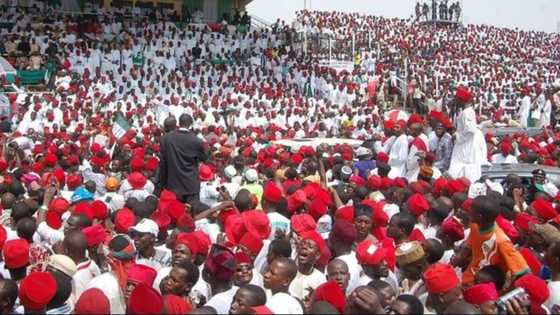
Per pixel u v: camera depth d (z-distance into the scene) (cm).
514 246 700
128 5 4372
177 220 821
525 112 3106
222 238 779
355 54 4162
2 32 3612
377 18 6003
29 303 552
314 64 3850
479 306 539
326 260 664
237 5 4625
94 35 3809
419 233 762
